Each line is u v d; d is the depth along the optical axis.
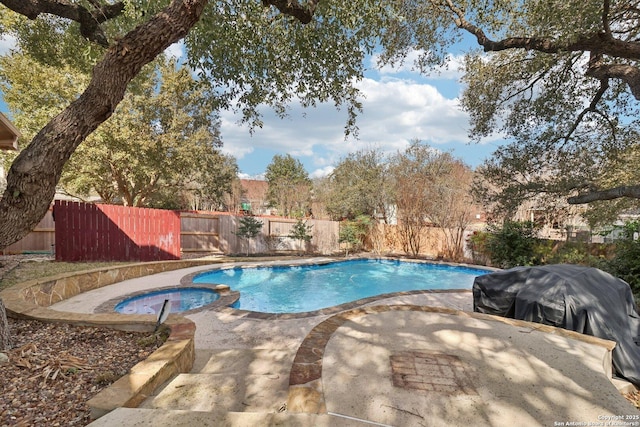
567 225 11.55
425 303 6.71
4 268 7.33
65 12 4.47
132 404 2.24
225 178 23.17
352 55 6.25
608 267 7.38
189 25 3.55
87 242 9.63
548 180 9.14
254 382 2.88
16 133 6.71
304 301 9.47
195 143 16.22
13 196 3.08
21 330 3.91
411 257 15.62
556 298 4.31
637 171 8.20
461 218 15.29
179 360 3.03
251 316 5.69
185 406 2.40
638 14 5.51
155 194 18.45
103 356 3.25
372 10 4.89
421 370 2.86
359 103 6.90
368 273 13.59
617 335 3.84
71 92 12.13
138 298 7.07
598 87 8.00
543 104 8.43
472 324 4.14
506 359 3.10
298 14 4.30
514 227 11.91
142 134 14.04
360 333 3.79
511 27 6.83
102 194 17.67
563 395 2.46
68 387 2.59
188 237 13.93
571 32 4.80
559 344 3.49
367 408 2.25
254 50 5.92
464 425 2.08
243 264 11.38
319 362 3.00
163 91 15.27
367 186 19.73
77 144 3.32
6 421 2.11
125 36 3.22
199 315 5.73
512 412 2.23
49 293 6.22
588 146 8.63
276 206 28.84
